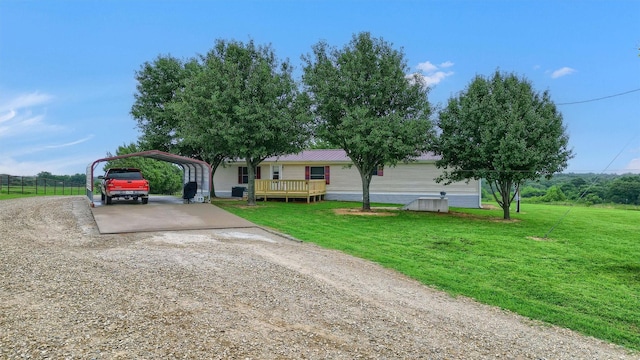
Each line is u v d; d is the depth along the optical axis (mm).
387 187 24609
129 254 8211
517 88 15984
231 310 4984
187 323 4414
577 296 6855
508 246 10891
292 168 26281
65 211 16547
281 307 5254
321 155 26953
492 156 15484
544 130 15445
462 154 16203
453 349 4305
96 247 9070
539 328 5395
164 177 43500
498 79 16688
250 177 20453
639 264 9117
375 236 12023
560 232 13602
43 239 10016
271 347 3924
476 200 23422
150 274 6531
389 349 4117
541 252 10242
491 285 7363
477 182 23359
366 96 17516
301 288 6227
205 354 3633
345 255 9328
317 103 18141
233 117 18359
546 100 16406
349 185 25375
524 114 15484
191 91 19672
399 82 17156
